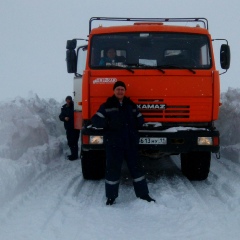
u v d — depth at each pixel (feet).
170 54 23.22
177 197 20.77
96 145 21.91
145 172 27.61
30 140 28.96
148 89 22.44
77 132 32.55
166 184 23.76
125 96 20.80
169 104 22.45
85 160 24.52
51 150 31.09
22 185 21.11
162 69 22.52
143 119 20.36
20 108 29.81
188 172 25.03
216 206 19.24
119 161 19.92
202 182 24.76
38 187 22.20
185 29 23.49
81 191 22.53
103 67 22.88
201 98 22.47
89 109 22.57
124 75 22.50
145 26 23.65
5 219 16.62
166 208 18.71
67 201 20.06
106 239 14.85
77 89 30.37
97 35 23.54
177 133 21.84
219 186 23.07
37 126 30.48
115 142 19.80
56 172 26.91
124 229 16.05
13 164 21.99
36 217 16.98
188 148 21.90
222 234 15.10
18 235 14.97
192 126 22.66
